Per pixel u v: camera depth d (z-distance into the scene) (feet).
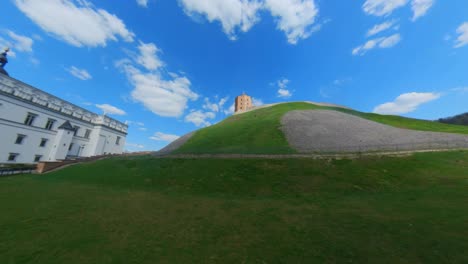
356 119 152.35
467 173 52.54
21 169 89.45
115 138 185.37
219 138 134.41
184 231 28.12
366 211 34.22
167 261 20.20
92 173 81.82
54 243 23.95
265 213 36.09
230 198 49.06
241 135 132.77
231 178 64.54
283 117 159.63
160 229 28.86
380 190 48.49
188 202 45.11
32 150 122.21
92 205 41.32
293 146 98.58
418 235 24.08
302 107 203.62
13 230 27.37
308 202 43.04
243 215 35.19
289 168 67.82
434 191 42.86
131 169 83.51
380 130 118.83
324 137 108.06
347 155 74.59
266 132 130.11
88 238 25.52
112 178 73.67
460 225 25.93
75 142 151.23
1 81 109.40
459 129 128.88
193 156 91.30
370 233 25.43
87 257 20.88
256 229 28.50
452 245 21.33
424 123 157.48
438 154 68.69
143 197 50.01
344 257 20.27
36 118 125.39
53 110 135.64
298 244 23.45
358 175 58.08
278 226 29.37
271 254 21.38
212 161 81.10
